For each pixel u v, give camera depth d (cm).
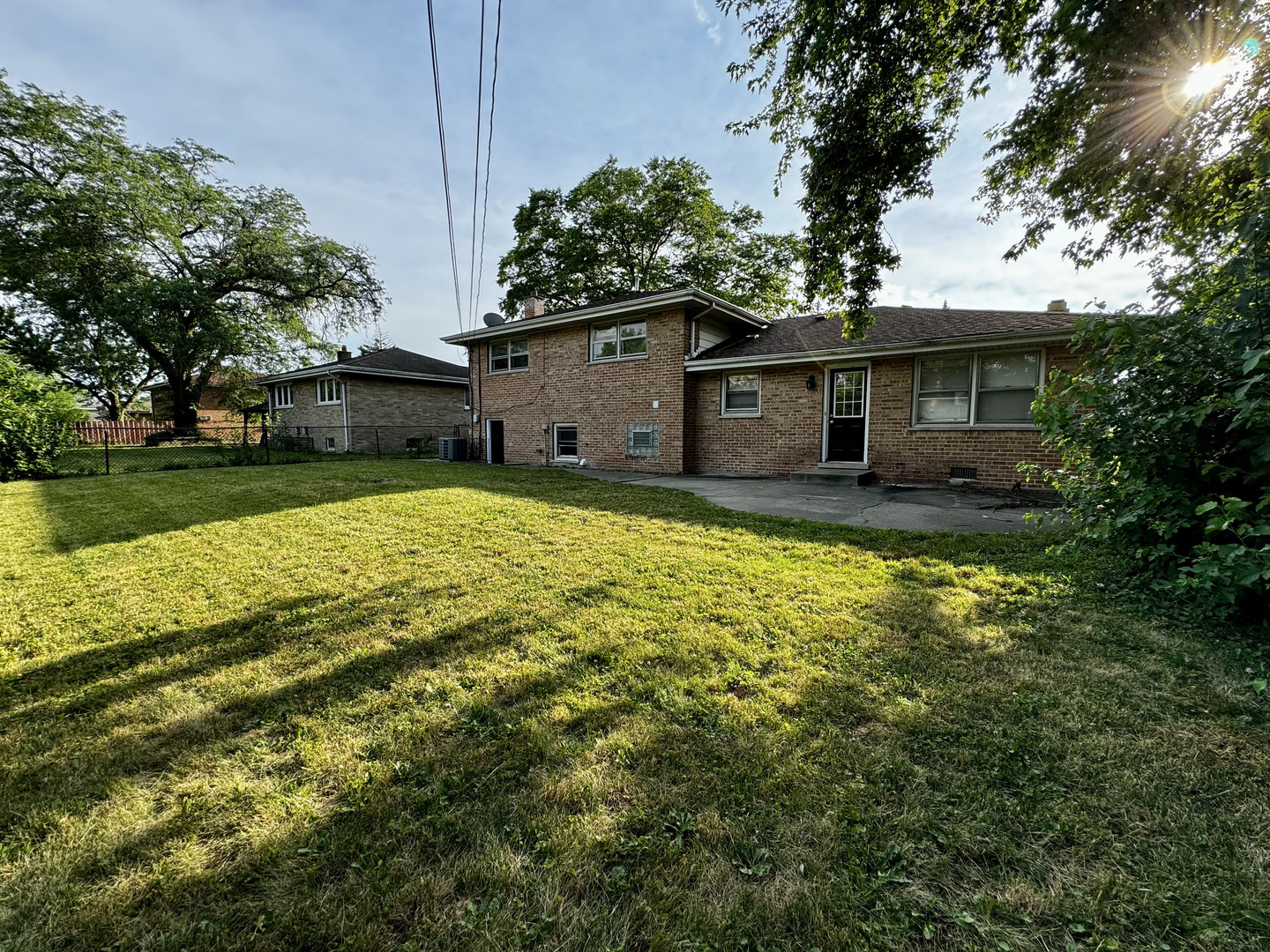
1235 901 131
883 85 604
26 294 2059
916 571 395
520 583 379
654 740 197
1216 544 287
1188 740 193
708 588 363
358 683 243
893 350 918
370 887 139
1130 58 512
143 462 1380
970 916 129
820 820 158
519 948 124
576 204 2455
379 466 1296
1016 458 860
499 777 179
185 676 250
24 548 486
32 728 209
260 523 589
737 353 1149
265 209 2500
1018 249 755
